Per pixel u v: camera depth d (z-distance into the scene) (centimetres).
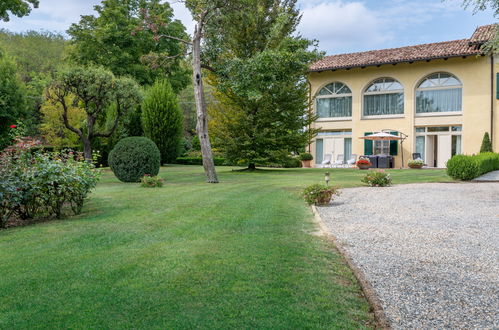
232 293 344
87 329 280
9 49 3756
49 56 4112
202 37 1523
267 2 1939
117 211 771
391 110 2525
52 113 2075
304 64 1580
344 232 600
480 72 2252
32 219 731
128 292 346
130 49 2983
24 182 678
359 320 300
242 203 863
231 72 1566
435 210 799
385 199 951
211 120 2084
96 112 1866
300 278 385
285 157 2058
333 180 1466
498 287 372
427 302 337
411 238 562
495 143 2225
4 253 479
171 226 628
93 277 385
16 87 1897
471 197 977
